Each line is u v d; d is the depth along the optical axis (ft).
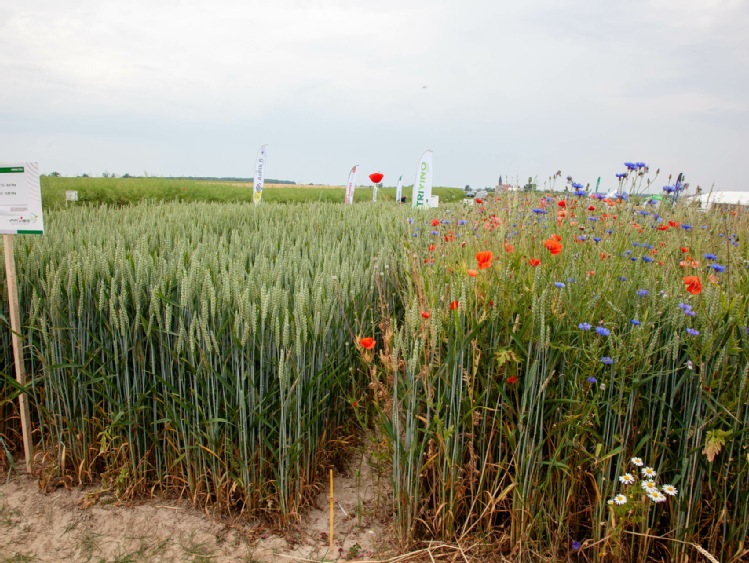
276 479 9.12
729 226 15.90
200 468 9.64
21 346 10.41
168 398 9.89
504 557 7.97
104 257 10.36
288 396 8.86
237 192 84.58
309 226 22.15
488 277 8.80
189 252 12.46
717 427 7.43
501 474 8.28
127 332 9.77
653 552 7.89
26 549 8.69
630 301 8.51
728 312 7.34
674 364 7.67
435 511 8.36
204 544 8.83
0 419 11.28
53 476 10.47
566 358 7.80
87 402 10.25
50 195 53.01
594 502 7.94
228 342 9.26
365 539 8.95
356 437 12.01
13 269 10.14
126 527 9.26
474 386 8.16
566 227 12.76
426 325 7.99
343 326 10.84
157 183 76.64
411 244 14.58
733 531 7.23
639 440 8.01
